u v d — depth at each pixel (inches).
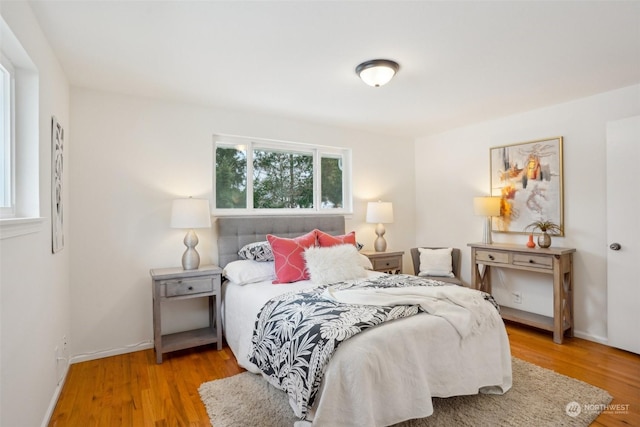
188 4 66.8
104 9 68.0
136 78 103.6
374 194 178.4
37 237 68.1
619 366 101.1
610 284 116.0
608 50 87.3
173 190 124.9
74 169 107.9
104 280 112.2
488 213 144.6
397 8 68.5
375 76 95.2
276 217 143.6
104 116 113.2
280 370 73.2
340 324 68.9
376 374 63.6
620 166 113.5
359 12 69.8
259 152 149.6
